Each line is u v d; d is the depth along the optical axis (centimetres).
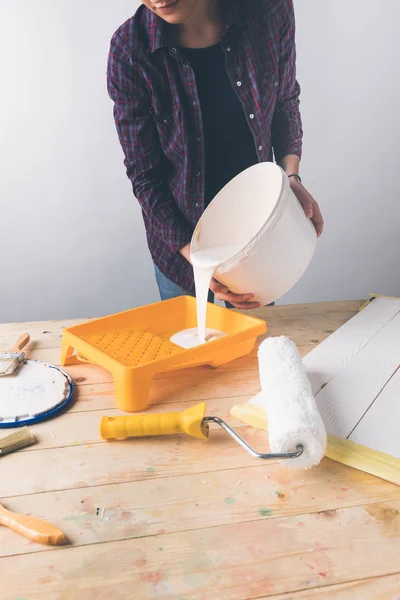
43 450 93
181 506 79
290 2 158
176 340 129
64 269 279
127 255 281
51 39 247
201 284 126
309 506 79
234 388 112
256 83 154
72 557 71
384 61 268
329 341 128
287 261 120
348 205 288
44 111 255
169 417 94
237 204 137
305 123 271
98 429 99
